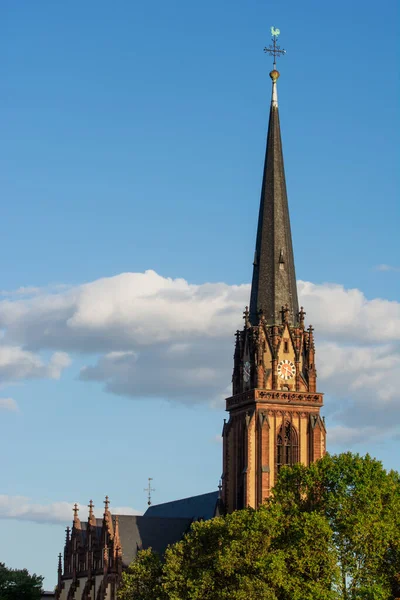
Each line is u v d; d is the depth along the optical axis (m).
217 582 194.88
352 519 188.62
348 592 187.88
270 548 193.25
